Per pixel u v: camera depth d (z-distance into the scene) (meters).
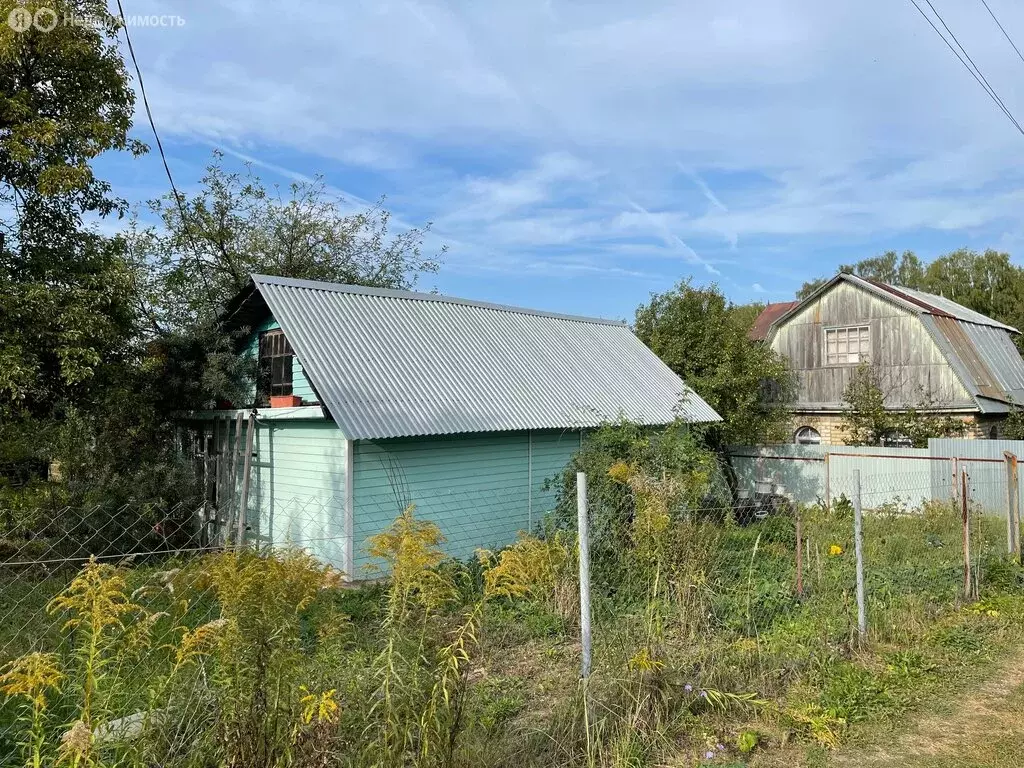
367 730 2.96
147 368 12.04
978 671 5.59
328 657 3.31
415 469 10.24
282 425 10.77
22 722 3.56
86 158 11.55
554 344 14.78
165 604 3.89
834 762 4.17
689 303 18.89
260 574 2.88
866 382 19.09
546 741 3.95
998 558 8.58
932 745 4.39
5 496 9.23
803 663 5.30
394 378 10.71
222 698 2.83
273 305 10.64
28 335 10.52
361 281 20.03
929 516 12.32
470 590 5.66
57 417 11.46
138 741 2.78
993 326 22.52
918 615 6.65
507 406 11.62
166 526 10.20
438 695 3.11
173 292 16.58
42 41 10.58
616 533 6.77
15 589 6.04
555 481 11.01
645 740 4.08
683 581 5.85
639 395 14.48
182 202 16.56
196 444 12.81
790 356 21.88
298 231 18.89
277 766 2.79
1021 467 14.62
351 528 9.42
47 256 11.38
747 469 17.47
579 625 6.16
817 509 13.21
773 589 6.90
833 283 20.98
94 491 9.59
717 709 4.57
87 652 2.69
